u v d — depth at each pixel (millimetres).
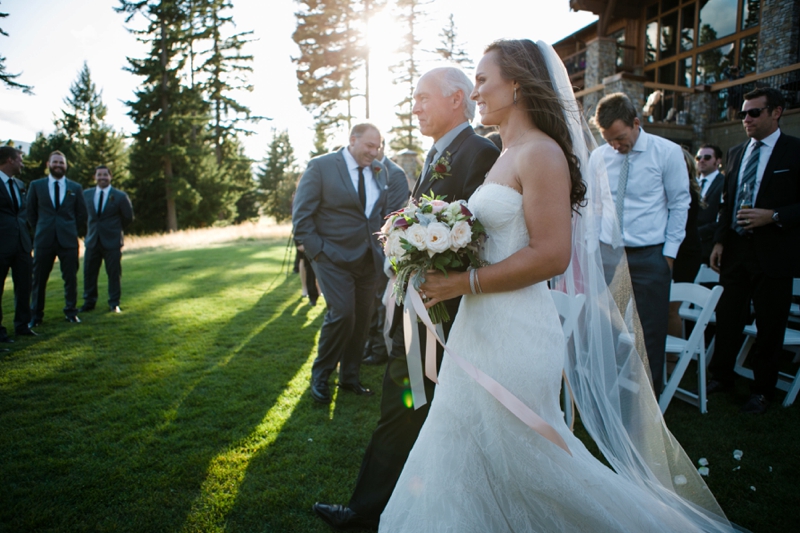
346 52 26891
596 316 1932
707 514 1848
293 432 2959
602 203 2102
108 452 2682
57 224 5617
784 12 10102
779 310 3162
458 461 1557
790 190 3137
